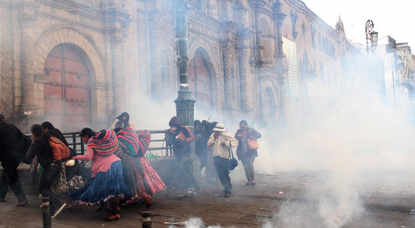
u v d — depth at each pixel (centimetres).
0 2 1078
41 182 601
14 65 1100
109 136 595
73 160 616
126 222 578
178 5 940
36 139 603
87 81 1371
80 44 1315
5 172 700
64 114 1274
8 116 1088
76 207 670
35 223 567
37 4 1159
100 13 1384
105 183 584
